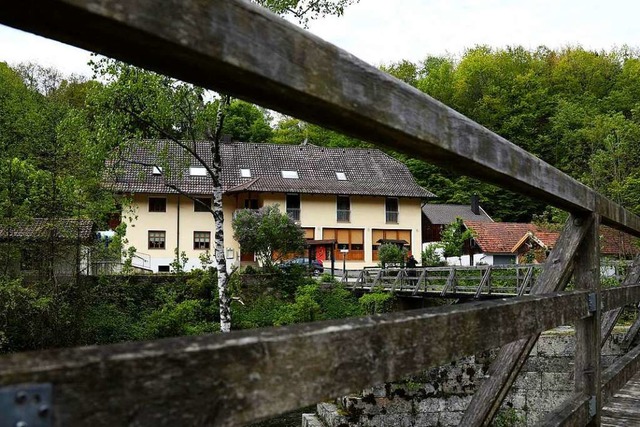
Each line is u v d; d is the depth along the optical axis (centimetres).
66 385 63
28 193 1730
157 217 3372
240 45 83
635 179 2348
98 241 1877
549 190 200
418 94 122
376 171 3881
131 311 2053
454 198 5334
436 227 4659
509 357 199
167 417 71
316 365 91
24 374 60
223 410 77
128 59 82
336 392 94
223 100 1641
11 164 1677
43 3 67
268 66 87
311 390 90
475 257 3975
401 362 109
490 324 146
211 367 76
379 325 105
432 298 2180
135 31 73
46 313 1648
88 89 1550
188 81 89
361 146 5672
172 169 1853
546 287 237
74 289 1775
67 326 1720
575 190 228
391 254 3041
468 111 5928
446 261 3722
